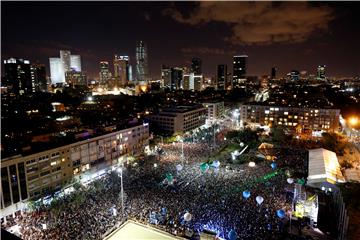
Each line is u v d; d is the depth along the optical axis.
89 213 55.91
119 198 63.00
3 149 67.81
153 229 25.58
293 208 56.75
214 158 97.12
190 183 72.25
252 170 82.94
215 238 34.81
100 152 88.12
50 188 70.19
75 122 151.12
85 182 79.38
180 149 111.38
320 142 119.75
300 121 148.88
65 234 47.84
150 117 148.50
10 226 51.62
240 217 53.69
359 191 53.06
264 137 129.25
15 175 61.22
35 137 92.81
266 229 49.69
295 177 76.62
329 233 52.44
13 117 154.38
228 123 181.12
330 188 67.88
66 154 75.12
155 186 70.44
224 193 65.25
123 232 25.39
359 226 41.84
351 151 110.25
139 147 108.94
